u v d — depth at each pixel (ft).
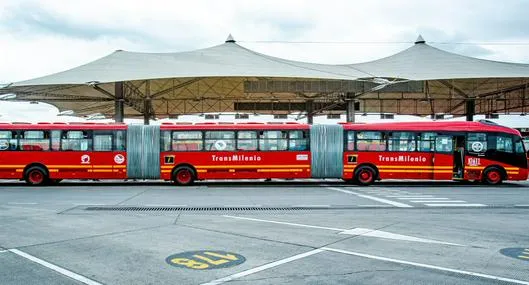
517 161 80.64
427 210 46.32
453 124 80.43
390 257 25.70
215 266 23.70
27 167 76.23
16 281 21.11
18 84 128.77
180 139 77.87
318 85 144.87
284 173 77.97
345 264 24.17
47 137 76.69
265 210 46.03
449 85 155.22
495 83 151.43
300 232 33.14
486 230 34.40
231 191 67.21
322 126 79.36
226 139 78.02
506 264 24.29
